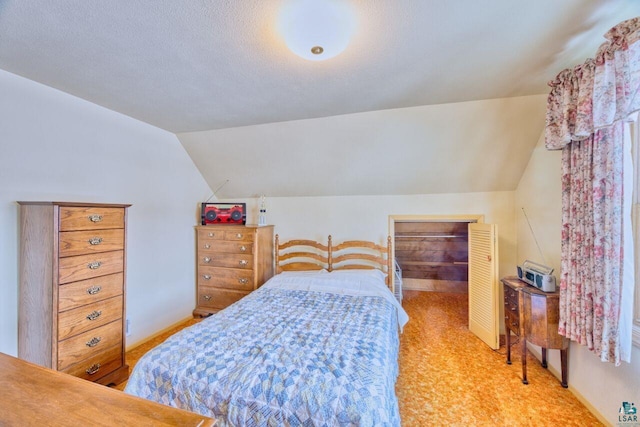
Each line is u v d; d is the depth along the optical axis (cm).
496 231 252
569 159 172
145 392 137
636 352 141
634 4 117
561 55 156
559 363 207
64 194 206
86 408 63
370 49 148
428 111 233
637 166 143
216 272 323
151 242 279
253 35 135
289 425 113
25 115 183
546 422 165
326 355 145
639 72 118
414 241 449
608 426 158
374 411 111
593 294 149
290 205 355
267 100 216
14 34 134
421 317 332
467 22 127
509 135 243
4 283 176
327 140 277
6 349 177
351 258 324
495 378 208
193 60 158
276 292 260
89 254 189
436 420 167
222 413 122
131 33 134
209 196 365
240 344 158
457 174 287
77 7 115
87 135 220
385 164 291
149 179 276
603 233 144
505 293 232
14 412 62
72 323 179
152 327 280
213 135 295
